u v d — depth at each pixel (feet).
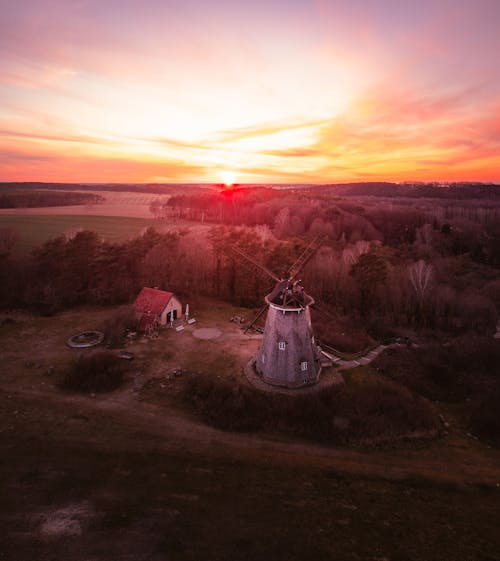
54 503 55.31
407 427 80.74
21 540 48.11
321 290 168.45
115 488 59.57
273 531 52.70
